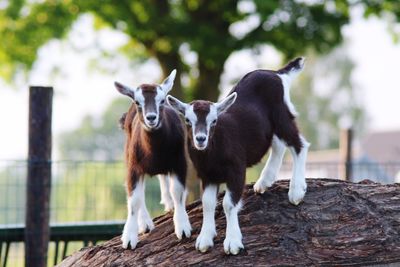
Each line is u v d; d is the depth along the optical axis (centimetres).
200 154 631
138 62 2056
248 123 665
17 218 1198
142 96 672
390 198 702
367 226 671
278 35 1741
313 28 1734
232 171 639
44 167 902
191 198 1088
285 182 737
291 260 645
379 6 1758
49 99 909
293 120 700
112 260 692
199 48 1661
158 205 1289
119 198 1214
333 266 644
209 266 643
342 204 693
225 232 672
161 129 674
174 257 662
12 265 1076
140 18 1734
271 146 707
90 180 1255
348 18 1759
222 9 1753
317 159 3262
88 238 965
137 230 703
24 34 1789
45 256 907
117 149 6081
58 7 1734
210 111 620
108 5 1683
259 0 1555
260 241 658
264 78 698
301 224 675
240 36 1725
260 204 698
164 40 1725
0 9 1811
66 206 1118
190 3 1819
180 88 1777
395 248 656
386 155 3444
